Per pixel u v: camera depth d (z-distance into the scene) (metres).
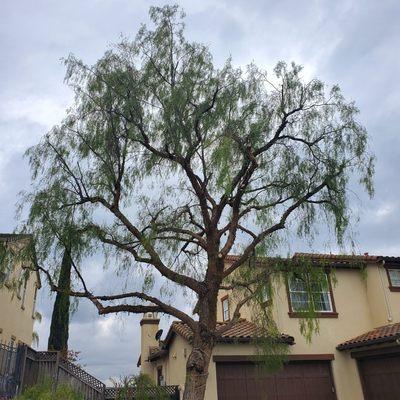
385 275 18.38
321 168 11.30
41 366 14.57
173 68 11.55
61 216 10.26
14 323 19.81
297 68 11.48
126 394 12.37
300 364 16.34
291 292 16.75
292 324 16.41
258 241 11.29
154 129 11.16
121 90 10.85
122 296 10.48
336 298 17.84
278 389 15.77
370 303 18.19
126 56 11.37
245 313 18.02
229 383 15.27
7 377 13.07
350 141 11.22
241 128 10.80
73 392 11.83
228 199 11.27
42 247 9.97
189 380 9.62
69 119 10.87
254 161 10.58
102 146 10.66
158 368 20.81
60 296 10.36
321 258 12.14
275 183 11.73
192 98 11.01
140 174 11.41
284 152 11.66
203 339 10.10
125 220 10.73
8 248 10.02
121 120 10.84
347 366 16.73
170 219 11.78
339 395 16.12
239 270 12.38
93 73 11.05
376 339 15.17
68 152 10.67
